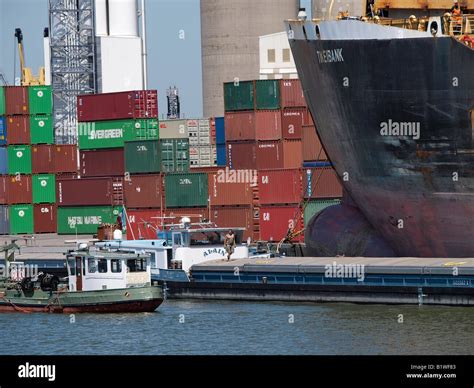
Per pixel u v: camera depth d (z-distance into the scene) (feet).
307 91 511.81
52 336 403.75
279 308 444.55
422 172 472.03
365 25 471.62
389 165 480.64
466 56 450.30
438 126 462.19
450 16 464.65
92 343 389.39
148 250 503.61
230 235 497.87
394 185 483.51
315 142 603.67
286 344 377.71
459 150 460.96
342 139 497.05
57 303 448.65
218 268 477.77
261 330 401.08
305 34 496.64
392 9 508.94
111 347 382.42
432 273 430.20
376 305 440.86
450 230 479.00
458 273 425.28
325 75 490.08
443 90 456.86
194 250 499.51
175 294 486.38
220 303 467.11
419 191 476.95
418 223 486.38
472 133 456.45
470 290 424.05
